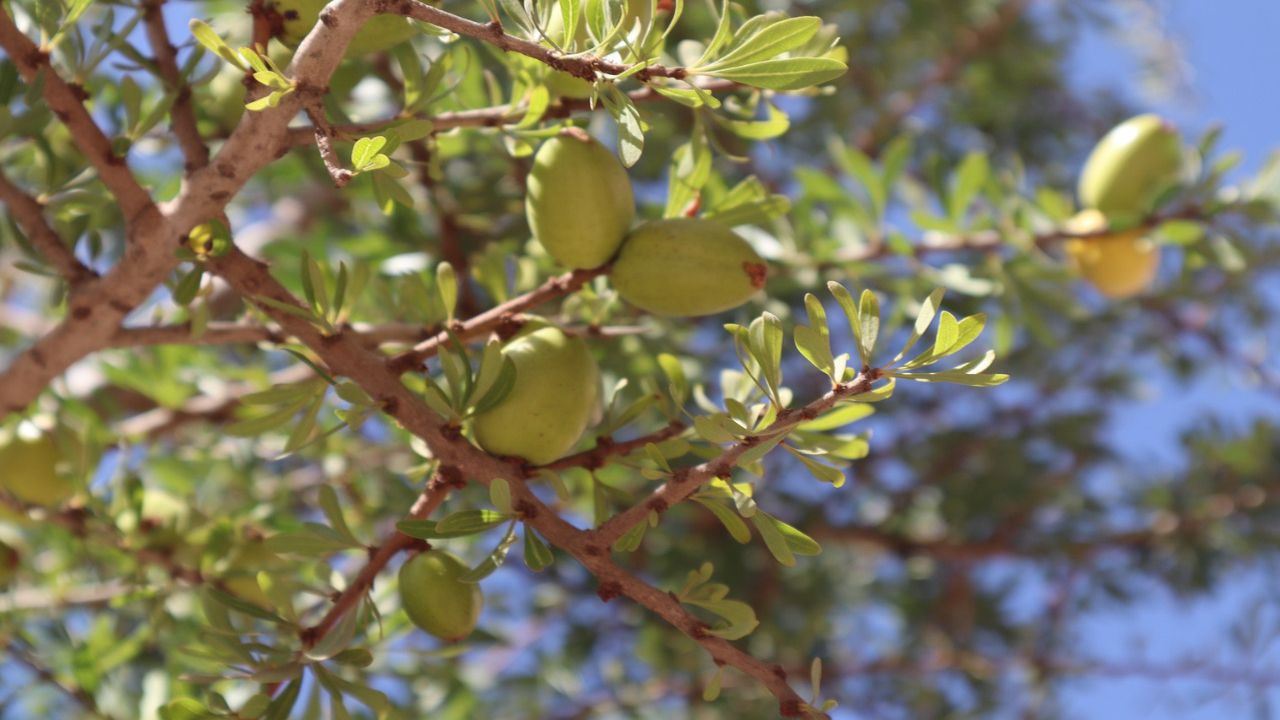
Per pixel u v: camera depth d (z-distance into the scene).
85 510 0.85
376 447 0.98
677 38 0.98
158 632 0.87
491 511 0.71
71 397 0.90
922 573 1.38
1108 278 0.97
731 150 1.15
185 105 0.77
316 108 0.70
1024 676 1.32
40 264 0.79
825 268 0.95
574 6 0.69
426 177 0.94
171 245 0.75
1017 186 0.96
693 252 0.75
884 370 0.69
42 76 0.74
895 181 0.95
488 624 1.12
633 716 1.18
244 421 0.74
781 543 0.70
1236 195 0.94
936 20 1.35
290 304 0.74
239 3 0.91
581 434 0.75
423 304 0.79
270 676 0.72
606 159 0.75
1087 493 1.40
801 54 0.80
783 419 0.69
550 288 0.76
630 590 0.71
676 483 0.71
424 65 0.91
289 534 0.74
